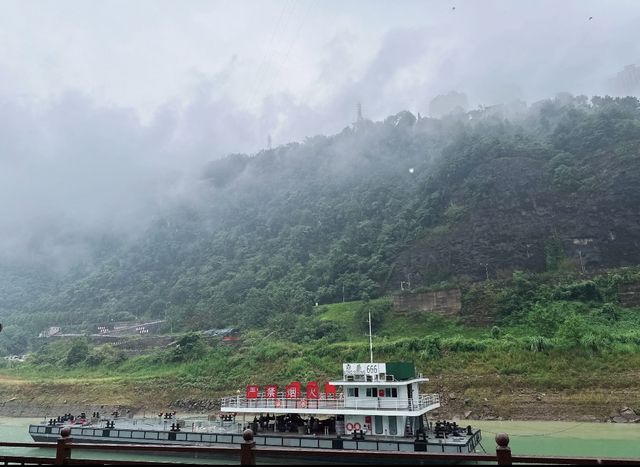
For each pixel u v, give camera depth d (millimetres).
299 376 69875
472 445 31438
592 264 86688
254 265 132000
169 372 80875
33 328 136125
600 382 51188
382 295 100562
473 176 114875
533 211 99625
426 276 98125
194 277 141500
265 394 38719
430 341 67812
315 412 34906
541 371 55562
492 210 102625
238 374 74562
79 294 160000
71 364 96062
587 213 93812
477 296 81562
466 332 75875
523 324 72375
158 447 8641
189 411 66562
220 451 8242
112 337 112750
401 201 130250
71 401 73938
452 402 54531
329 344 79000
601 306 71438
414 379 34406
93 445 9016
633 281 72625
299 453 7867
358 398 34438
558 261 89688
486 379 56750
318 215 146875
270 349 79688
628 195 91938
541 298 76500
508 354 60281
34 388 79562
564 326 62562
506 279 83938
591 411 47844
